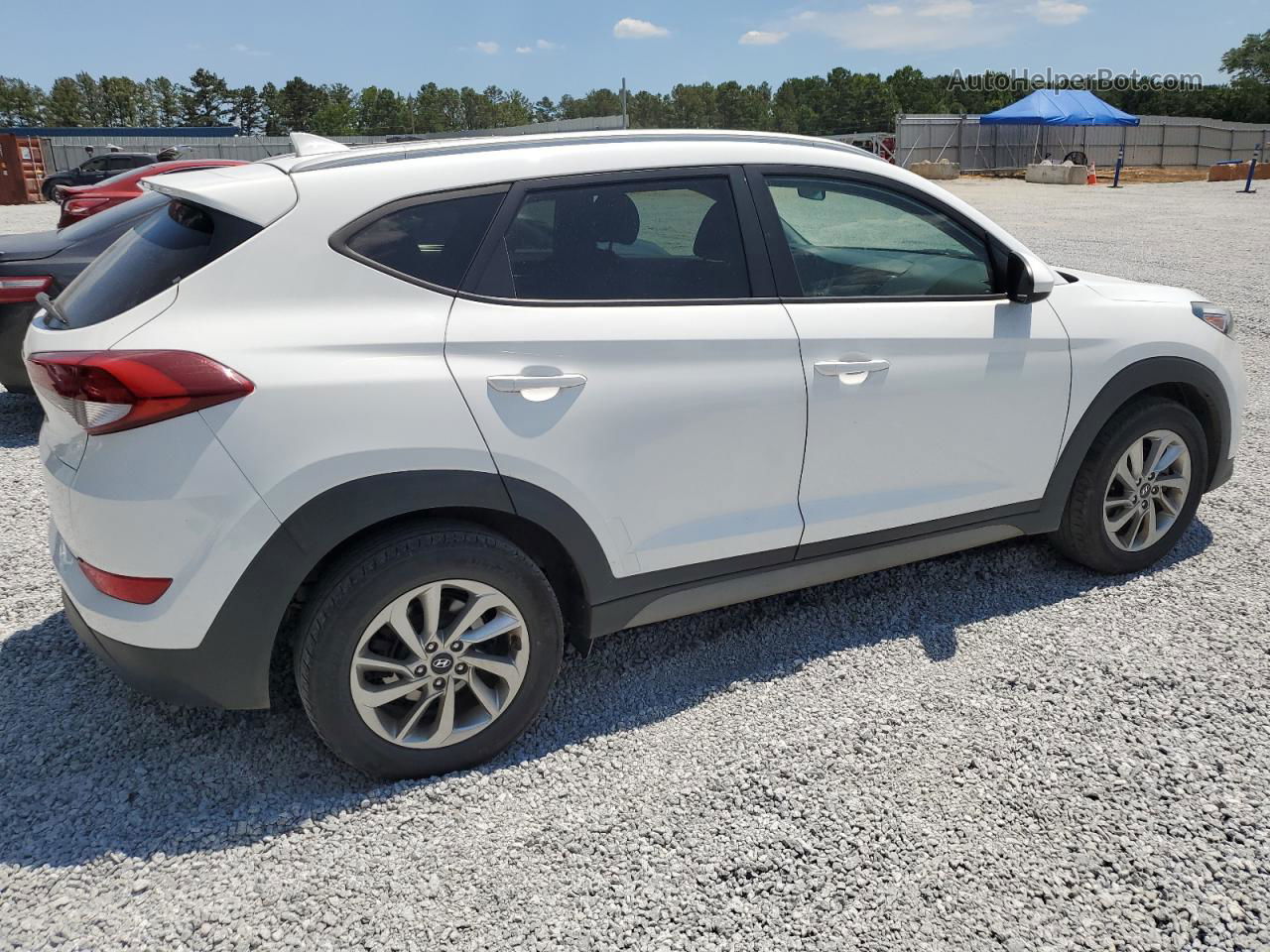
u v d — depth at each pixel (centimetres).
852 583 370
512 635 258
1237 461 505
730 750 268
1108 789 247
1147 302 359
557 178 263
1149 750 263
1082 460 349
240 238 233
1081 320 337
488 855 229
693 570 286
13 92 14712
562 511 256
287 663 303
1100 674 301
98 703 293
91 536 225
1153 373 348
